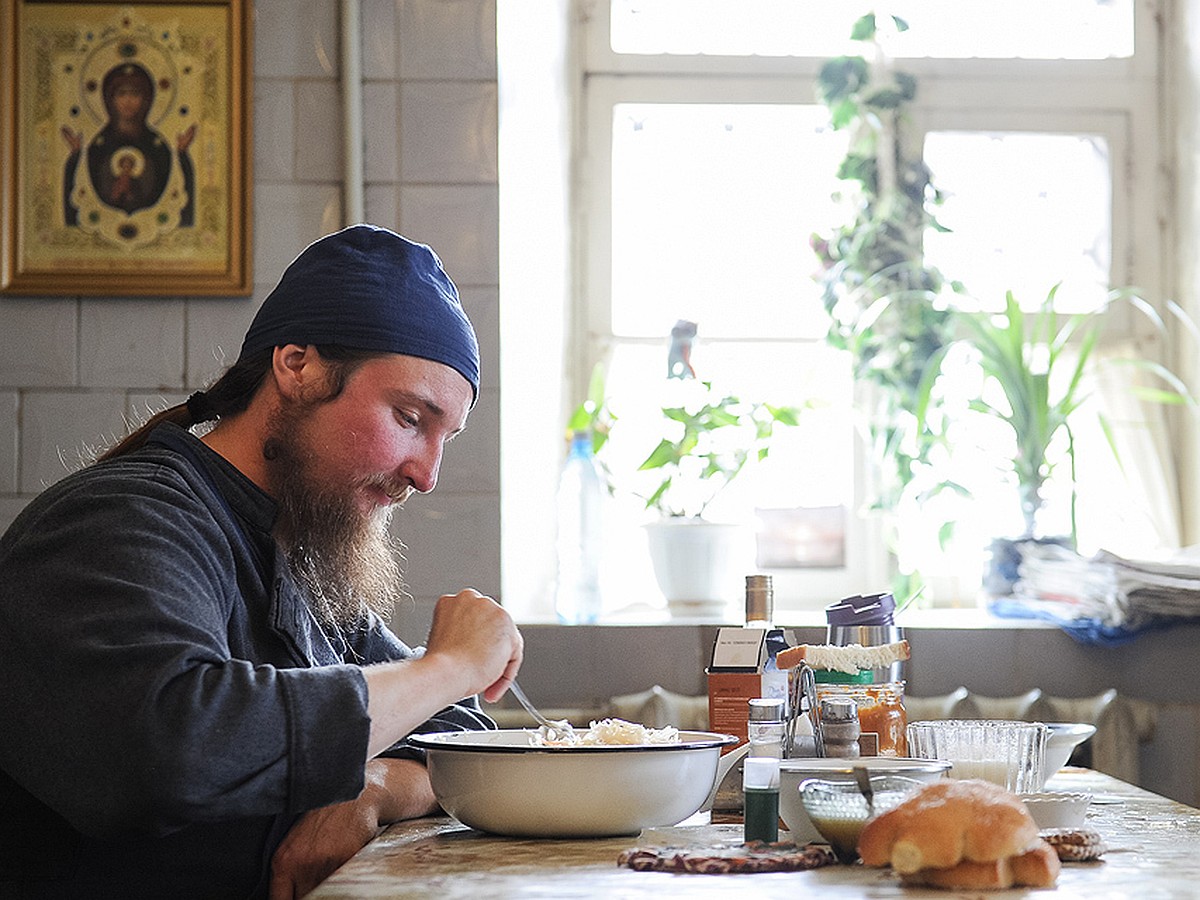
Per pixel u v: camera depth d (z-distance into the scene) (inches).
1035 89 109.1
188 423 55.1
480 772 46.2
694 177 109.3
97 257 84.7
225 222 84.9
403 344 52.0
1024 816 36.9
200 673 40.6
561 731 52.8
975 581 103.8
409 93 85.4
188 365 85.0
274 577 51.3
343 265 52.6
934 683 83.4
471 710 61.4
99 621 41.4
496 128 85.4
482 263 85.0
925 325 103.8
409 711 44.0
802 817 44.7
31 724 41.0
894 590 103.9
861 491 106.7
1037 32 109.2
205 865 48.8
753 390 107.6
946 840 36.3
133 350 84.8
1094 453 105.3
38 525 45.1
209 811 39.8
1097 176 109.2
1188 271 105.8
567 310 107.0
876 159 107.7
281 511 53.2
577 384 107.8
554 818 45.9
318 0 85.7
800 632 81.9
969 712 81.5
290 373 52.6
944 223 108.0
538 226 98.5
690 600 89.0
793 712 52.4
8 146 84.4
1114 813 52.0
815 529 107.0
